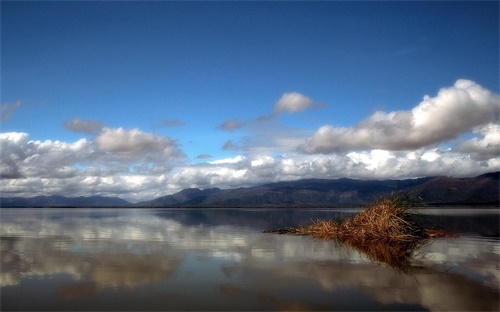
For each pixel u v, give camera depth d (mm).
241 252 14961
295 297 8703
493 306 8156
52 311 7777
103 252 14891
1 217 46500
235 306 8133
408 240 19188
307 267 11953
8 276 10578
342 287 9570
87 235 21609
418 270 11555
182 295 8828
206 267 11898
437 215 43094
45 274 10836
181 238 20031
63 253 14594
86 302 8312
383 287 9531
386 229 20281
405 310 7914
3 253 14617
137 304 8211
